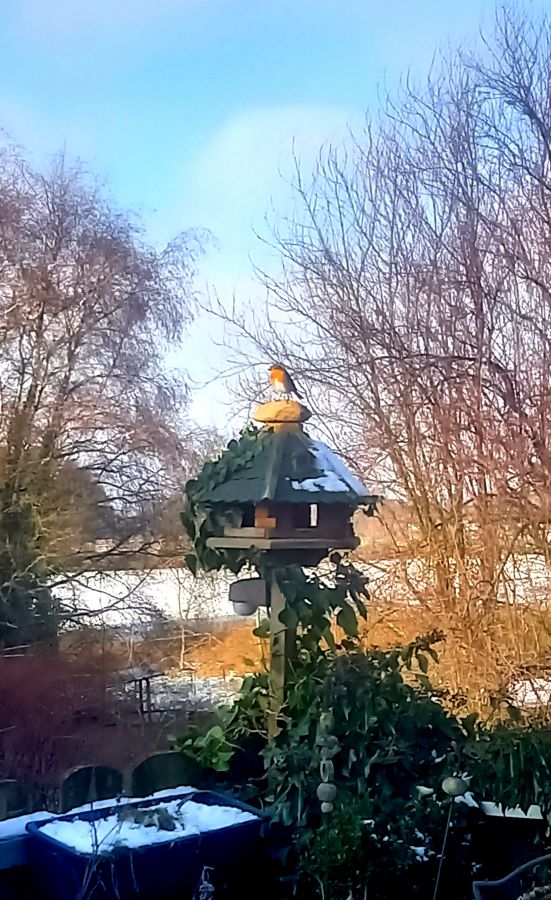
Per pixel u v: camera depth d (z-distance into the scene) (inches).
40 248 396.5
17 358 391.2
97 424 398.9
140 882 85.7
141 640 345.1
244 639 266.5
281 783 99.9
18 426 382.3
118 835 88.3
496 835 103.1
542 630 218.4
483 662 203.3
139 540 385.1
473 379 271.6
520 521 248.7
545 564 241.4
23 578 364.5
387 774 100.5
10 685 304.8
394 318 296.8
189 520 113.4
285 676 107.8
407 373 281.7
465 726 106.8
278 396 118.3
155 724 289.1
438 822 98.9
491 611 231.5
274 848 96.7
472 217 290.5
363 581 113.0
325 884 91.3
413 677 119.0
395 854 94.0
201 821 94.9
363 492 109.8
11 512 369.4
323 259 316.8
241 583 111.5
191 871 89.4
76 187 403.9
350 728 100.9
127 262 406.6
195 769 111.7
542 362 265.7
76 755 276.7
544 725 106.4
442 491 266.5
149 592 370.3
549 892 82.1
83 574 379.6
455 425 269.7
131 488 394.6
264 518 105.0
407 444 279.1
